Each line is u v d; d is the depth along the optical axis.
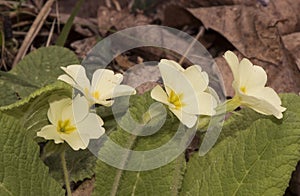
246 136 0.35
